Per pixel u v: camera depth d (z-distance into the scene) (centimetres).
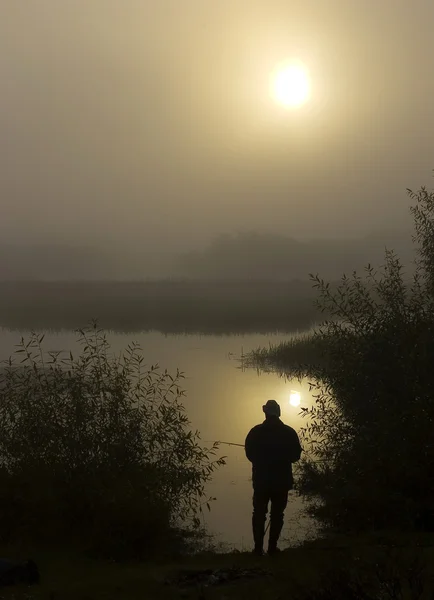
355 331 1210
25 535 930
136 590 686
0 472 1012
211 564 822
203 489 1234
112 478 973
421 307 1188
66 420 1045
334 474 1172
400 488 1024
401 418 1066
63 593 675
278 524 900
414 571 540
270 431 908
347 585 538
